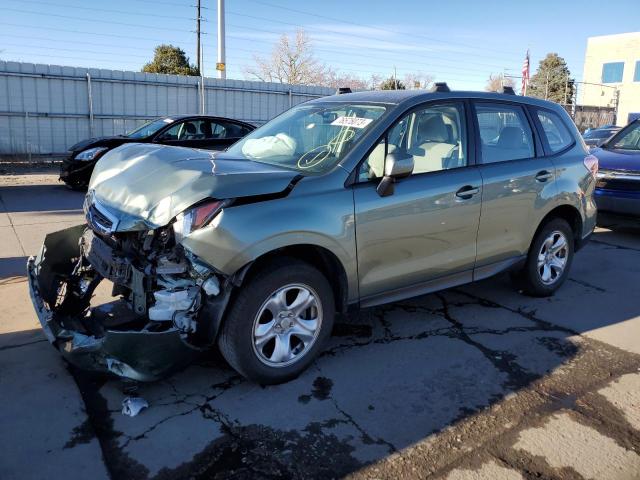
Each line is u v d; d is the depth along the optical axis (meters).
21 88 15.77
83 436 2.96
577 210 5.29
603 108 39.94
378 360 3.93
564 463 2.86
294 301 3.52
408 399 3.43
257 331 3.37
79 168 10.91
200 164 3.58
